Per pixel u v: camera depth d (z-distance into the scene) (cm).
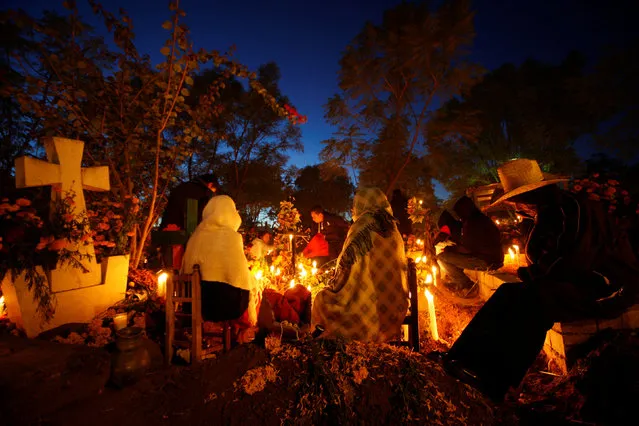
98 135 586
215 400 311
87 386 318
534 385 370
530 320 334
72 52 537
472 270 673
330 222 922
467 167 2114
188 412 303
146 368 346
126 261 532
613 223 358
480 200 1241
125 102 605
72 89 539
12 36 493
